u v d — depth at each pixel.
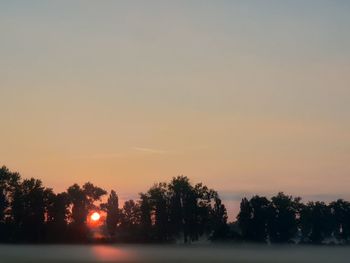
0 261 146.25
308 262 160.75
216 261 157.88
